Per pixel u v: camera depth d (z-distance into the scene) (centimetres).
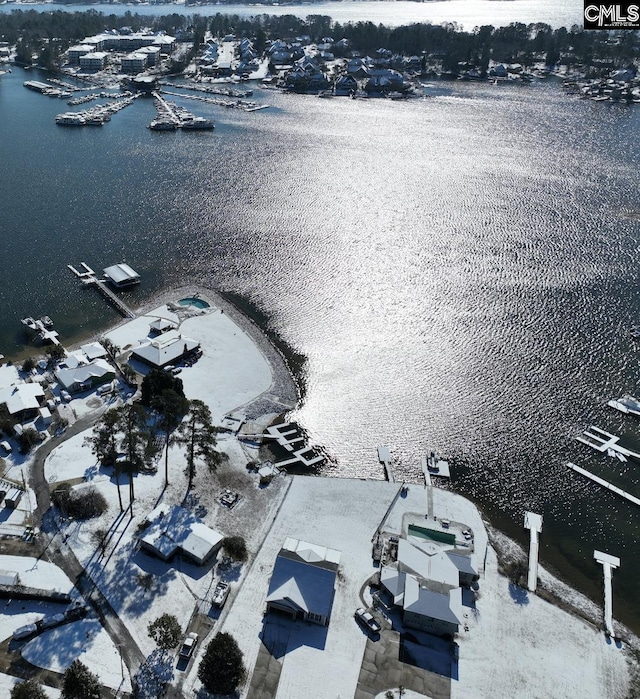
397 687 6738
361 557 8262
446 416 11038
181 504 8950
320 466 9919
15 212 18025
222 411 10850
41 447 9819
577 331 13188
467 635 7344
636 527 9069
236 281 14912
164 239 16788
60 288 14488
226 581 7838
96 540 8288
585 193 19938
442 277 15088
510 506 9362
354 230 17325
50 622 7144
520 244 16638
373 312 13788
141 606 7469
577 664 7106
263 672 6800
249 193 19675
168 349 11931
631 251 16275
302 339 12925
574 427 10838
